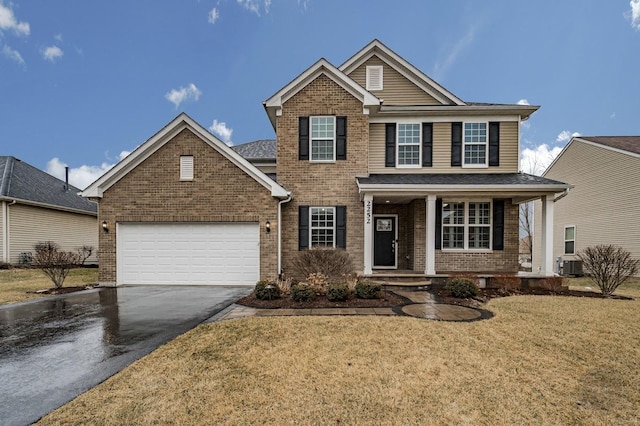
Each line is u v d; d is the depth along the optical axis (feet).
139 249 38.73
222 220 38.09
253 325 21.01
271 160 51.03
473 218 42.04
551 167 74.28
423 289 34.27
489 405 12.12
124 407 11.80
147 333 20.26
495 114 42.22
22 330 21.04
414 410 11.75
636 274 51.42
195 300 29.94
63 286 38.63
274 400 12.30
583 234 63.82
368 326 20.72
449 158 42.55
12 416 11.30
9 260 58.49
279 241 38.68
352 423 11.02
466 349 17.16
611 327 21.09
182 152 38.29
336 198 40.86
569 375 14.48
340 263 35.37
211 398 12.40
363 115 40.93
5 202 58.39
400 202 42.98
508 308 26.16
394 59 46.88
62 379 14.06
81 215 75.25
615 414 11.73
